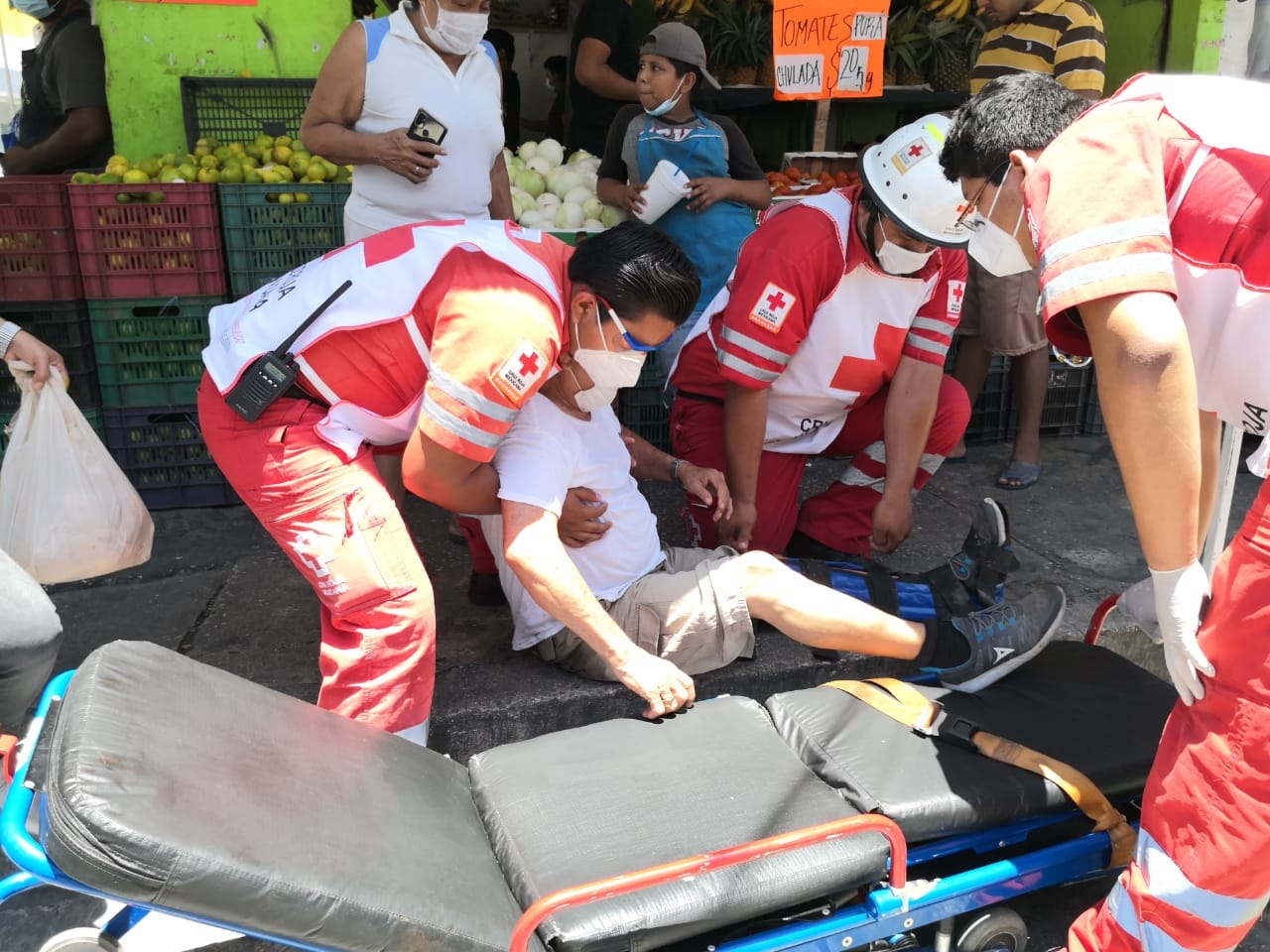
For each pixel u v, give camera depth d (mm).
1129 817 2199
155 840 1389
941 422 3066
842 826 1764
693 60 3742
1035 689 2355
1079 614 3061
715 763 2076
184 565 3361
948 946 1982
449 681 2576
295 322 2062
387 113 2955
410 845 1708
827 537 3205
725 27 5539
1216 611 1564
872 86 3834
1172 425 1456
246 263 3658
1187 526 1530
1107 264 1460
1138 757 2113
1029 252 1804
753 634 2646
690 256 3896
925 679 2469
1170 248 1481
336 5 4254
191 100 4227
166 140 4332
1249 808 1544
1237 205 1488
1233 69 5082
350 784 1773
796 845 1718
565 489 2201
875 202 2533
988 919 1974
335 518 2082
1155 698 2320
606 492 2389
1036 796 1988
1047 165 1588
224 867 1424
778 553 3156
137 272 3557
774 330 2670
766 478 3086
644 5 6574
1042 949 2219
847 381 2875
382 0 4715
